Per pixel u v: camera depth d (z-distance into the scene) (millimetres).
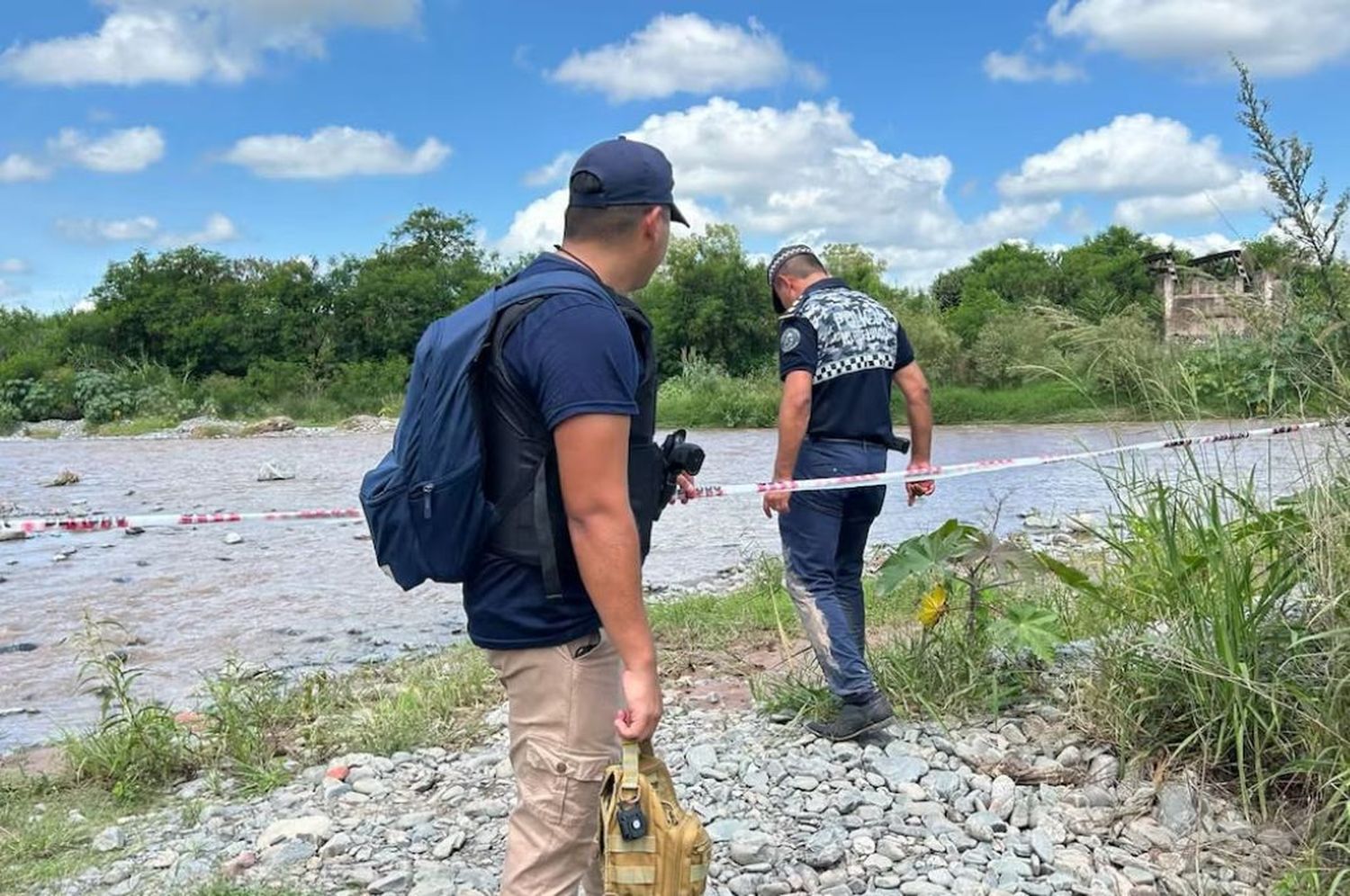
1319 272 3990
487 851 3803
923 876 3383
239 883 3635
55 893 3660
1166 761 3771
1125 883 3316
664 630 6828
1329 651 3562
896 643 5090
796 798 3932
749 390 33625
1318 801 3496
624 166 2469
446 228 52469
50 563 10898
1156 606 4223
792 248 4758
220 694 5453
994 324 31672
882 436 4516
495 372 2316
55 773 4953
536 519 2326
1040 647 4355
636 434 2438
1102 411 4703
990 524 11523
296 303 43125
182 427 34438
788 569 4488
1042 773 3904
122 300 42406
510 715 2506
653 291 41281
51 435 34469
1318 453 3979
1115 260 33469
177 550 11648
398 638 7828
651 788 2312
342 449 26375
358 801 4340
